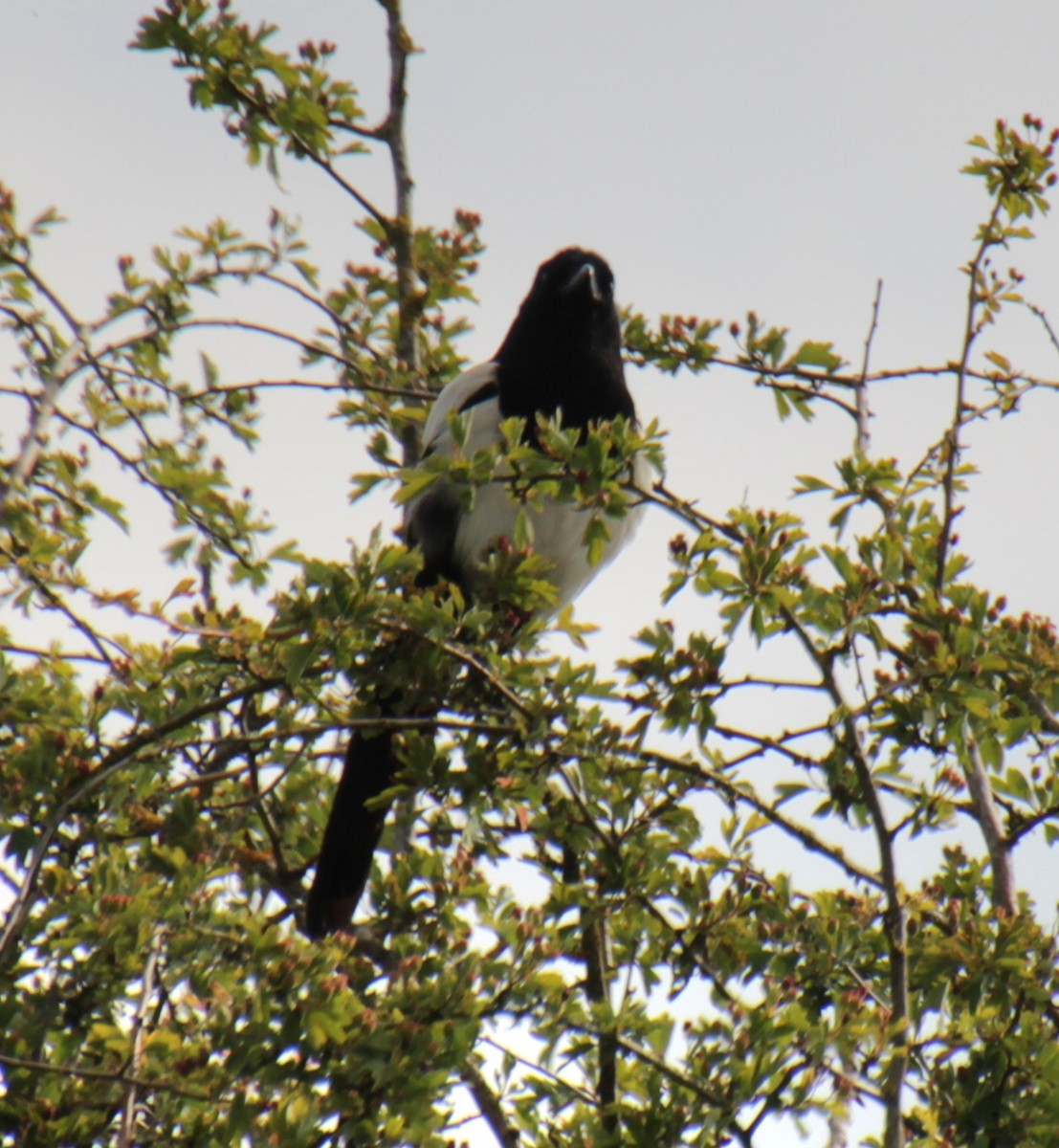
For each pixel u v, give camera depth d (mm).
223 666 9102
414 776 9383
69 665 9648
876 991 9477
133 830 9445
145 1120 8289
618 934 9969
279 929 8031
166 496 11102
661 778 9711
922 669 8773
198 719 9609
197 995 8070
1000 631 9211
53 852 9086
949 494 10273
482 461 9000
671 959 9672
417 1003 8188
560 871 10406
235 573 11094
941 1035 9039
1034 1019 8891
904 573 9594
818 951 9406
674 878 9703
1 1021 8039
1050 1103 8664
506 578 9406
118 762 8852
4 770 8781
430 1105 7977
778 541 8617
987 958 8844
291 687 8719
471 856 9727
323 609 8688
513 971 8516
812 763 9164
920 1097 9180
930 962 8914
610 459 8969
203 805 10016
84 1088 7906
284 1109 7551
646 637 8875
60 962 8289
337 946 8398
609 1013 8664
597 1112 8859
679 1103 8305
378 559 8773
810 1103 8133
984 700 8672
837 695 8703
